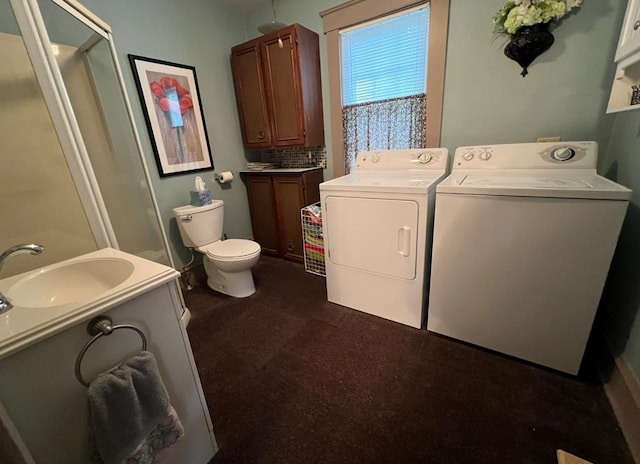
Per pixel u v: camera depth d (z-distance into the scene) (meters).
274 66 2.33
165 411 0.79
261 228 2.96
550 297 1.26
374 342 1.63
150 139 2.12
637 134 1.30
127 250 1.58
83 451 0.74
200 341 1.72
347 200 1.73
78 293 1.05
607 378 1.25
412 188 1.49
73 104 1.31
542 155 1.54
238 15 2.65
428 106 2.03
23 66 1.13
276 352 1.60
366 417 1.19
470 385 1.31
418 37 1.99
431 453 1.04
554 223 1.17
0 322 0.64
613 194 1.05
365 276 1.82
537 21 1.52
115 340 0.75
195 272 2.51
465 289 1.47
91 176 1.34
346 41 2.26
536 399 1.21
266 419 1.21
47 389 0.65
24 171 1.17
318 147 2.67
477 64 1.82
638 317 1.13
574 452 1.01
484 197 1.29
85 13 1.36
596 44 1.51
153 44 2.07
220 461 1.06
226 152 2.72
